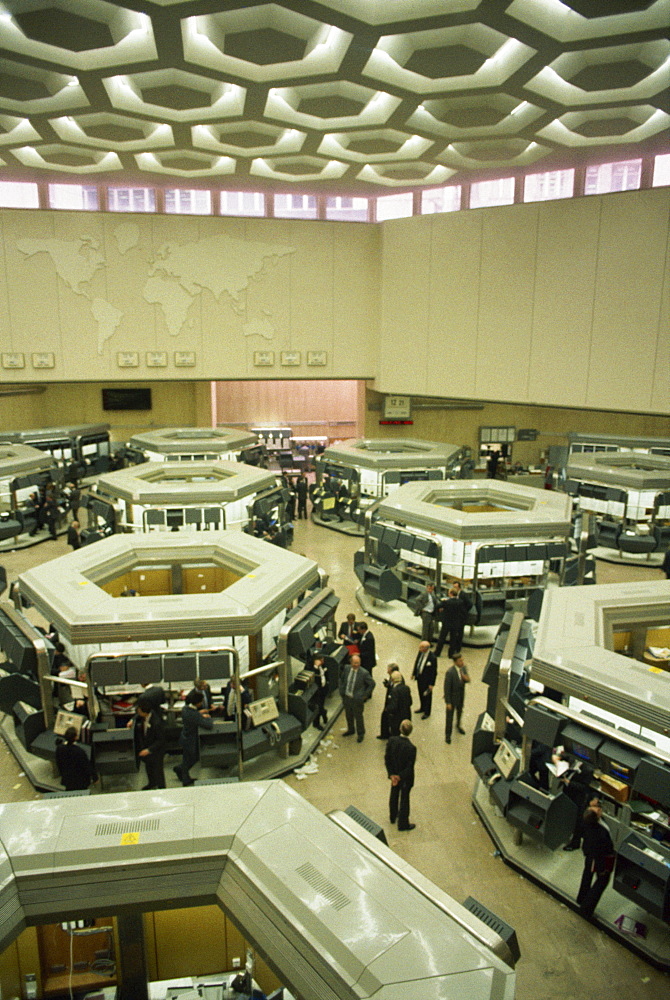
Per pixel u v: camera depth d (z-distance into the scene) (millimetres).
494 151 14844
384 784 7500
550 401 16797
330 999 3273
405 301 18656
